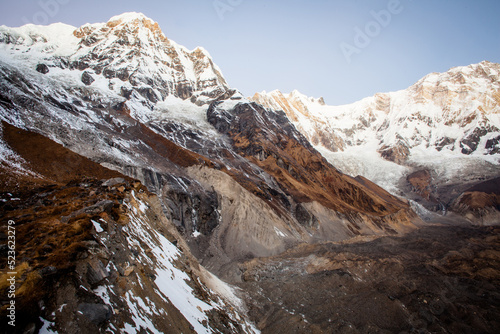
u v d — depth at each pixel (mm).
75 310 11547
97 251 14688
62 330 10727
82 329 11180
